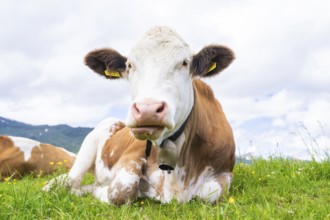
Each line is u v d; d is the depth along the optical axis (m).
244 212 1.42
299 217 1.35
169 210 1.62
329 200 1.83
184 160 1.84
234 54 1.76
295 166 2.56
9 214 1.47
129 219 1.42
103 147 2.39
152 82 1.54
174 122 1.53
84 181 2.84
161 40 1.65
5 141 4.02
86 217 1.48
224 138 1.99
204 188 1.89
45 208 1.58
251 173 2.40
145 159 1.91
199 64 1.75
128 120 1.45
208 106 2.08
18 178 3.92
